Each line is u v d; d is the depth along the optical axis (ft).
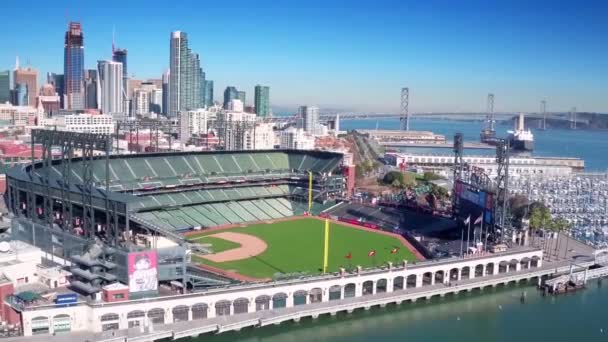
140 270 405.39
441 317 459.73
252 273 521.65
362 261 569.23
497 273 545.03
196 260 561.43
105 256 422.41
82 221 530.68
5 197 647.56
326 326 437.17
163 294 428.15
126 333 387.96
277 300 447.01
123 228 530.68
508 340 415.64
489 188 616.39
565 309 481.46
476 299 502.79
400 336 420.77
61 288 428.97
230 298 426.51
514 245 601.21
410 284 514.68
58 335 381.60
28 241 514.27
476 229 607.37
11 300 393.29
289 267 543.39
